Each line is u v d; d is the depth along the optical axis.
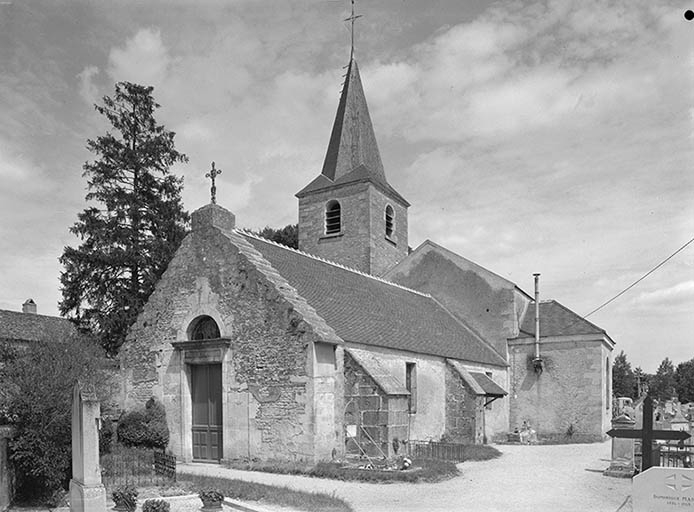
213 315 17.47
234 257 17.38
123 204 26.38
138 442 17.53
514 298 30.30
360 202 31.97
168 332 18.38
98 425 10.88
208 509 10.45
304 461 15.20
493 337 30.28
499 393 24.58
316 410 15.34
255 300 16.70
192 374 17.97
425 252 32.75
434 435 21.73
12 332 32.06
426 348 21.59
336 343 16.09
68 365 14.34
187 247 18.45
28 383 12.32
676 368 90.00
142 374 18.69
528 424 28.61
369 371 16.36
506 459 19.25
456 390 22.78
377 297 23.97
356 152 34.03
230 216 18.88
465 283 31.44
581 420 28.08
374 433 16.00
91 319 25.70
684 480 8.94
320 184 33.50
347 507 11.13
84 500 10.10
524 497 12.64
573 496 12.84
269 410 15.95
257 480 14.07
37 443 11.73
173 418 17.83
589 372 28.19
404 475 14.20
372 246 31.56
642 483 9.20
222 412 16.97
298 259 21.81
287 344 15.91
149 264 26.12
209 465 16.78
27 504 11.82
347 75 35.84
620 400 36.81
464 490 13.30
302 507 10.97
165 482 13.30
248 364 16.52
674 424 38.06
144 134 28.34
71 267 25.50
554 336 29.16
